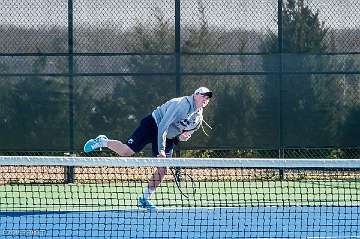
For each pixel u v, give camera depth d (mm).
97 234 20078
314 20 31000
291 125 31062
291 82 30969
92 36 30125
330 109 31203
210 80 30609
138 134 24625
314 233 20562
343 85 31250
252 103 30844
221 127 30750
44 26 29984
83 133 30281
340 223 22031
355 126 31344
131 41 30234
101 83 30250
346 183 29891
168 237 19812
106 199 24328
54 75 30125
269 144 31016
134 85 30281
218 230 20859
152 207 23297
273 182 30000
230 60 30656
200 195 25766
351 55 31203
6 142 30078
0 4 29750
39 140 30172
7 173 28969
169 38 30344
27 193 26969
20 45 29938
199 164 17969
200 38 30469
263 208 24359
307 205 23891
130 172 29141
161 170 23266
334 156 32125
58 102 30141
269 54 30812
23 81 30047
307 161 18109
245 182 29562
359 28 31203
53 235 19922
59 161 17984
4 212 23188
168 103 24281
